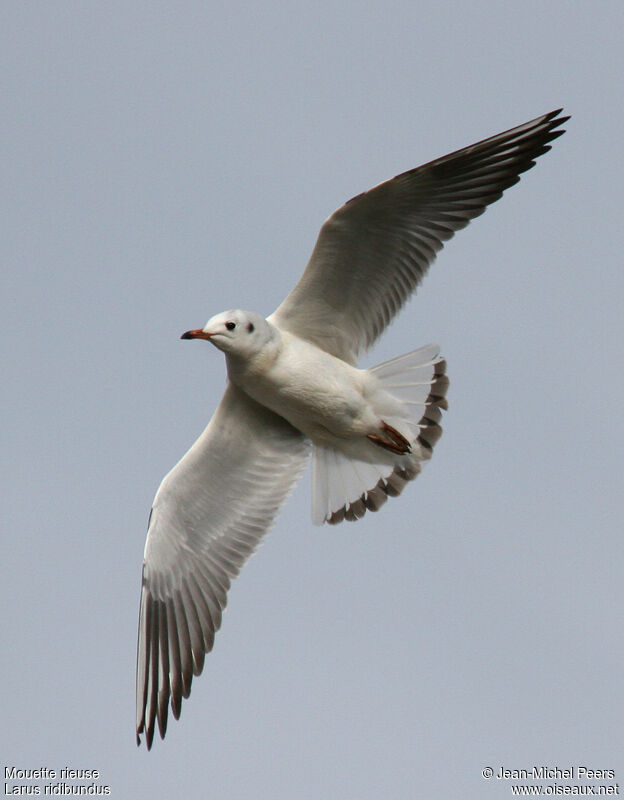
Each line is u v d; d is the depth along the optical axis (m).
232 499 14.33
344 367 13.56
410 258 13.29
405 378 13.63
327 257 13.09
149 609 14.17
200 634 14.17
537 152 13.21
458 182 12.95
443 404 13.60
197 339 13.16
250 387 13.55
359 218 12.79
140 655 14.10
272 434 14.33
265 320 13.43
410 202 12.86
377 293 13.46
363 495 14.07
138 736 13.98
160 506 14.13
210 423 14.13
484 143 12.77
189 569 14.30
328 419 13.69
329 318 13.58
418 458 13.77
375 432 13.76
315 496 14.22
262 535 14.28
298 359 13.41
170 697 14.05
